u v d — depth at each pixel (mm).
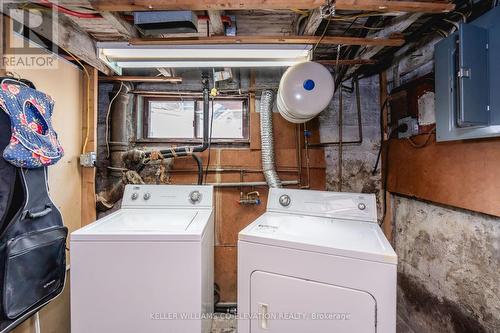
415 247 1899
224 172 2281
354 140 2332
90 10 1335
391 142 2166
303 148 2305
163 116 2377
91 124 1899
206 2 1137
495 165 1225
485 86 1185
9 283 1141
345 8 1196
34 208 1259
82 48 1582
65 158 1720
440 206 1650
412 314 1917
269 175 2141
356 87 2283
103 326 1296
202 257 1351
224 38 1461
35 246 1256
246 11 1486
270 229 1423
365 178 2328
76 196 1838
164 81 2170
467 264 1435
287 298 1251
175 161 2266
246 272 1319
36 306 1284
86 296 1287
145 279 1296
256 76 2307
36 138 1250
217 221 2273
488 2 1201
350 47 1888
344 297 1167
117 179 2121
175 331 1305
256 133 2277
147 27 1312
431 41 1680
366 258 1134
